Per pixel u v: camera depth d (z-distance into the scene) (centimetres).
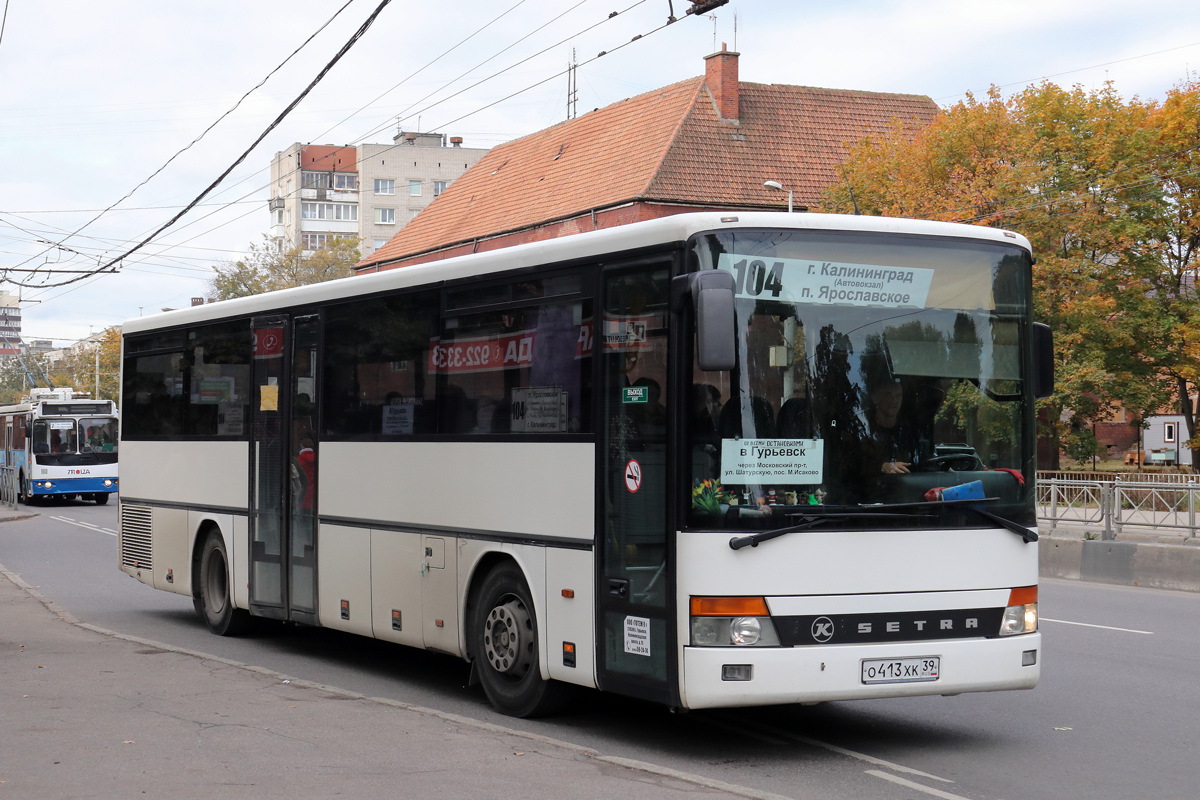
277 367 1189
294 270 8219
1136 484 1934
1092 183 3834
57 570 2052
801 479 725
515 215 4619
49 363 12762
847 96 4481
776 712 893
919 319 762
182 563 1363
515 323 877
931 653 733
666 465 732
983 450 769
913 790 672
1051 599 1617
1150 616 1431
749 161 4141
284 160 12362
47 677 979
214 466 1298
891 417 747
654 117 4375
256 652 1198
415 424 979
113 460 4306
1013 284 790
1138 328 4016
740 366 721
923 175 3600
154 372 1446
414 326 988
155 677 982
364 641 1276
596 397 795
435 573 947
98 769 679
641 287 768
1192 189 4016
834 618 719
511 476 868
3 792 630
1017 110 3678
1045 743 794
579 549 802
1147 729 838
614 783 655
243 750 727
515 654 862
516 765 694
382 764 695
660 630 732
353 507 1057
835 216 756
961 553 750
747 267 732
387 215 11712
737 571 709
